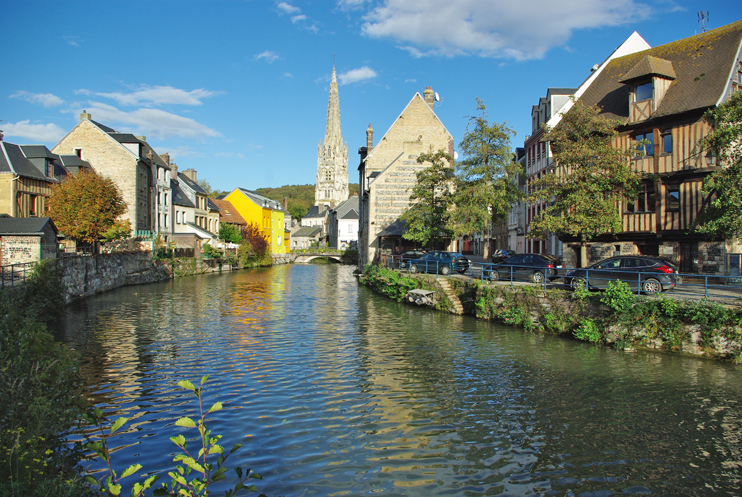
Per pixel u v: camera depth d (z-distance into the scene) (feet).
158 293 109.50
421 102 153.28
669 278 57.67
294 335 61.72
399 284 96.68
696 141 73.36
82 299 95.86
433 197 111.14
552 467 27.22
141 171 152.46
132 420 33.35
